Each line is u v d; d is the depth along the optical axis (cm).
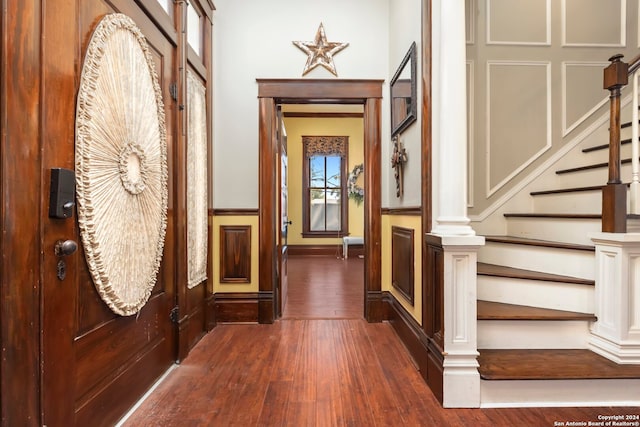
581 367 167
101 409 140
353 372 203
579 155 288
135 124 161
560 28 289
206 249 274
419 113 221
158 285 193
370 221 304
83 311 129
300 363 215
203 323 268
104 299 140
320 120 734
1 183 95
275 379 194
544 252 213
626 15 289
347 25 312
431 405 167
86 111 126
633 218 177
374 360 220
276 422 154
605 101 289
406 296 241
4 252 95
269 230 301
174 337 214
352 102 320
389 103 308
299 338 259
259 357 224
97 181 132
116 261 146
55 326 113
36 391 105
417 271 219
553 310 194
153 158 179
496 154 288
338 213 739
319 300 367
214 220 301
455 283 168
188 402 170
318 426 151
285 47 309
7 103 96
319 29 309
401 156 258
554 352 185
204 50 282
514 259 231
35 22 105
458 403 165
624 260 169
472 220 286
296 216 734
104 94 137
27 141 102
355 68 311
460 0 176
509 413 159
